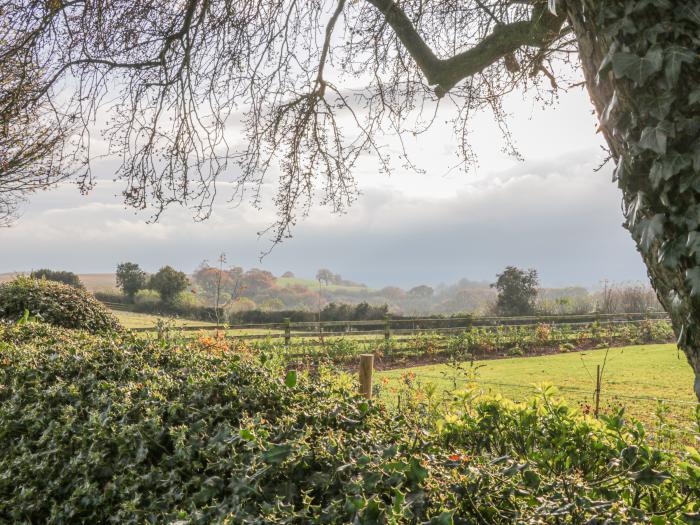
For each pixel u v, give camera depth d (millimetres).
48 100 4961
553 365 10930
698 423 3256
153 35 4676
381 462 2135
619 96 1880
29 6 4609
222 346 7531
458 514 1931
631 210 1996
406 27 4164
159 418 3025
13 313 8727
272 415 3066
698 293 1758
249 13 4711
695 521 2021
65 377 4211
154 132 4832
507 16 4262
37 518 3043
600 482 2271
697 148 1762
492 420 3291
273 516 1965
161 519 2424
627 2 1824
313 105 4961
